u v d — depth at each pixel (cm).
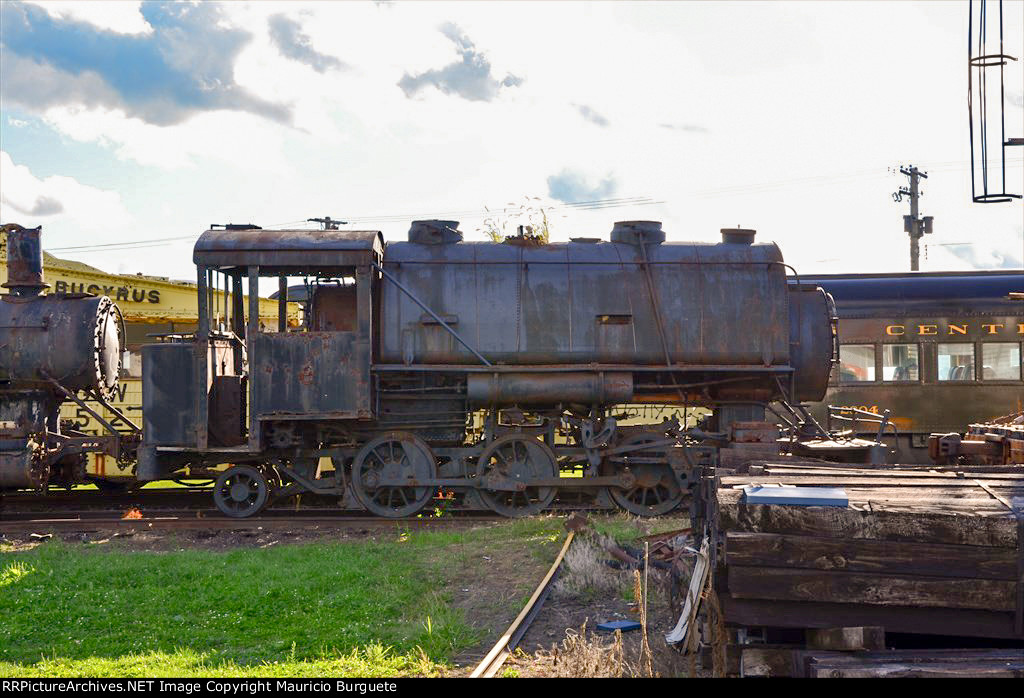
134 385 1831
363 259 1375
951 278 1827
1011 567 541
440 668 694
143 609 904
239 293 1532
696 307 1441
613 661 640
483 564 1046
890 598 548
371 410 1398
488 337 1423
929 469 725
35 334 1517
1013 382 1766
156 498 1652
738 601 567
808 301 1495
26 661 754
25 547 1233
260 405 1384
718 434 1416
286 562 1088
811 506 559
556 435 1503
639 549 1016
